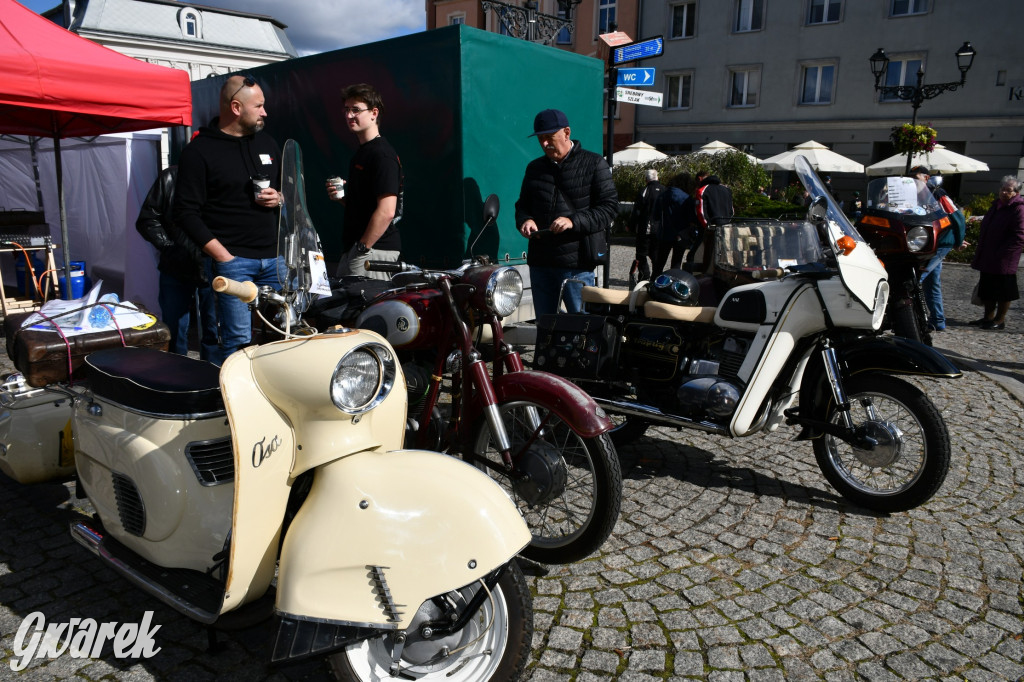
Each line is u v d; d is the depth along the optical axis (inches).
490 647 89.5
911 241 246.1
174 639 108.3
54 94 206.8
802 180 152.9
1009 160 916.6
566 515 137.9
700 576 125.6
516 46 238.7
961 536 139.3
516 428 134.7
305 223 104.2
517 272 123.5
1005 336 325.4
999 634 109.9
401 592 81.9
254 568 89.3
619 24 1133.1
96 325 127.5
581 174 201.3
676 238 358.9
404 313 133.5
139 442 98.0
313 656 80.4
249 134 164.7
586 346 162.4
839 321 142.9
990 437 191.9
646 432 197.2
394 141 242.1
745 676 100.7
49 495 154.9
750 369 149.3
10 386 136.3
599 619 113.7
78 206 350.6
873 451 144.6
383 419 95.7
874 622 112.8
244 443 86.2
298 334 97.3
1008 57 898.7
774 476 167.9
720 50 1079.6
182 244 188.5
